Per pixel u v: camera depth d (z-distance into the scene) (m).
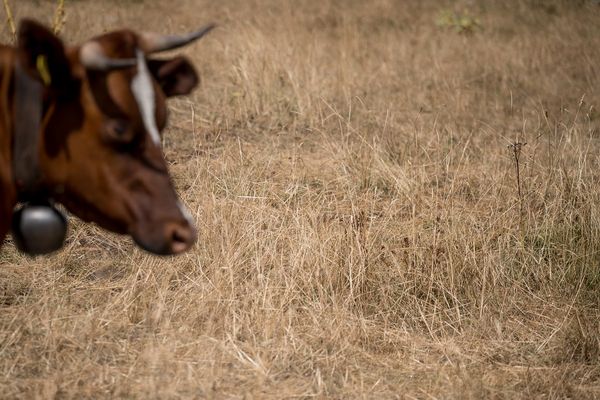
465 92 25.39
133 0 35.53
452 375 12.76
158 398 11.59
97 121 9.43
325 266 14.61
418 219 16.48
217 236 15.09
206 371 12.16
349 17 34.31
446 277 15.02
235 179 17.67
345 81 24.78
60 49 9.12
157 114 9.72
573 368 13.25
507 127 22.84
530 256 15.72
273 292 14.14
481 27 33.59
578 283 15.39
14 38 19.44
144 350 12.45
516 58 29.05
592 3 37.53
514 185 17.62
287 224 15.86
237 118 22.25
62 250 15.22
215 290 13.94
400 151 20.11
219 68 25.50
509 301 14.87
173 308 13.57
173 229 9.66
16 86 9.48
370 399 12.09
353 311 14.36
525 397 12.38
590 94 25.61
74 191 9.71
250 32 27.44
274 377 12.38
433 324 14.30
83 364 12.23
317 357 12.89
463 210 17.03
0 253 15.02
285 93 23.41
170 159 19.39
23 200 10.23
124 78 9.48
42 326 13.03
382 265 15.20
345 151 19.38
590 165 18.97
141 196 9.66
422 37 31.88
